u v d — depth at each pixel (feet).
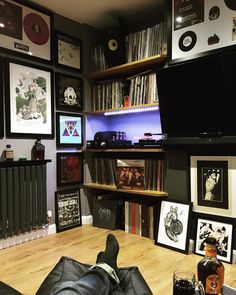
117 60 9.87
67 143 10.22
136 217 9.41
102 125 11.50
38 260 7.32
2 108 8.34
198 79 7.18
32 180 8.75
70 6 9.32
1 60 8.30
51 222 9.70
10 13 8.51
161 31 8.70
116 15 10.04
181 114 7.77
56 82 9.84
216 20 7.23
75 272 4.66
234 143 6.86
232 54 6.47
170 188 8.49
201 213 7.80
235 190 7.16
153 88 8.93
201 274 3.60
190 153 8.02
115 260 4.32
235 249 7.10
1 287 3.83
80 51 10.64
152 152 9.36
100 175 10.75
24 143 8.91
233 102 6.73
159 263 7.08
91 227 10.31
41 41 9.35
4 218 8.03
